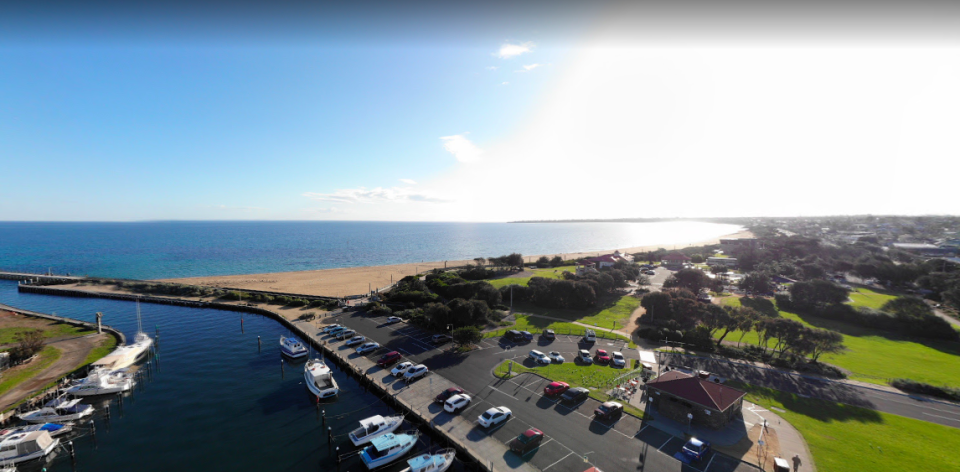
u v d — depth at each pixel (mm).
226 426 45969
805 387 53594
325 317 89938
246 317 96500
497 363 61125
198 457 40062
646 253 199375
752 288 120250
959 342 75875
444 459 37094
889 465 36094
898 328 82625
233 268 191000
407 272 173375
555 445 38938
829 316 92438
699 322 81438
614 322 86312
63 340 75812
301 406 50875
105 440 42969
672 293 95562
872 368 62125
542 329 80000
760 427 42625
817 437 40750
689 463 36062
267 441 43000
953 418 45594
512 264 160625
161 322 91750
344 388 55844
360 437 41938
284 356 69000
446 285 112625
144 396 53594
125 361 64562
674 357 64812
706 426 42219
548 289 101250
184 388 56125
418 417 45156
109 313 100688
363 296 110438
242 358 68125
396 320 85000
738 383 54562
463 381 54281
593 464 35969
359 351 65562
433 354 64938
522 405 47281
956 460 36969
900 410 47375
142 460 39594
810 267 144250
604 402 47906
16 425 45531
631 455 37281
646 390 49188
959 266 128750
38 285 134625
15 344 71500
